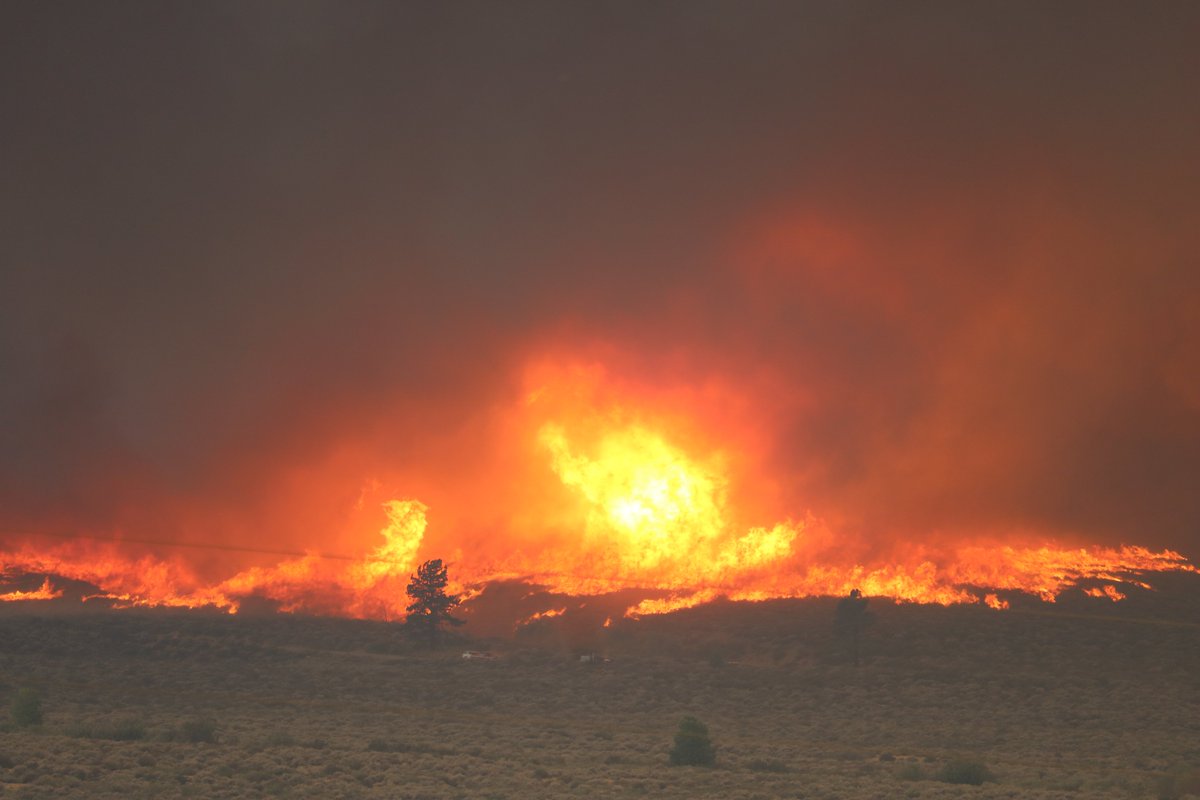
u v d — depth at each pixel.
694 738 62.84
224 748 58.09
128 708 90.12
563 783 51.97
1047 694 110.69
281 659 126.94
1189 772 60.94
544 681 118.88
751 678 121.56
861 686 116.50
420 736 76.31
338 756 57.59
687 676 122.38
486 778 52.31
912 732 90.44
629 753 67.94
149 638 131.75
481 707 103.50
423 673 122.06
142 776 46.34
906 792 51.91
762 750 75.56
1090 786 57.28
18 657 116.12
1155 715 98.69
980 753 78.00
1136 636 138.12
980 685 115.56
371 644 137.62
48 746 53.03
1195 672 120.00
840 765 65.50
